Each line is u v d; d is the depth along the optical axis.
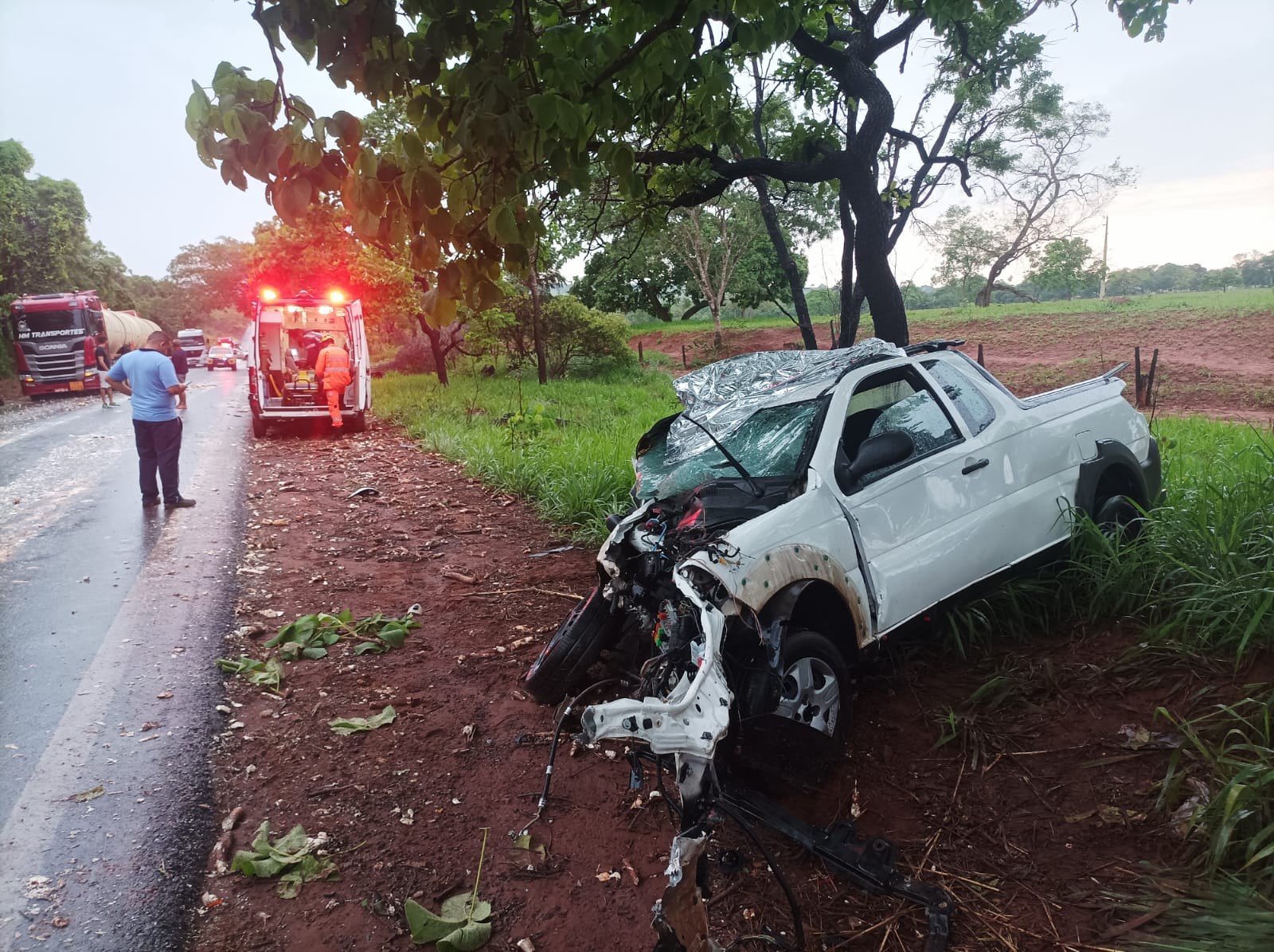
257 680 5.01
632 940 2.87
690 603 3.30
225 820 3.68
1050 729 3.75
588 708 2.60
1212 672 3.78
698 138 5.86
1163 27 5.26
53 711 4.72
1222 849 2.73
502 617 6.00
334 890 3.22
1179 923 2.59
